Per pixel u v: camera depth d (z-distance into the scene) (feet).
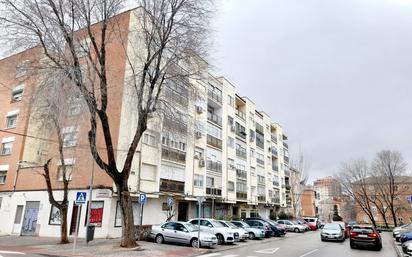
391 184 184.24
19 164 91.25
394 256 53.31
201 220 73.00
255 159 151.23
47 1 47.09
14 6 45.60
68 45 48.83
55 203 58.39
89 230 55.98
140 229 68.13
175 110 56.44
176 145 91.71
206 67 55.77
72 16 48.88
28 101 54.08
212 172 110.01
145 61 55.16
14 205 89.10
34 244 57.77
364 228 66.23
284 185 192.65
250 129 149.28
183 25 52.13
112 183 71.87
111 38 57.82
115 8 51.60
